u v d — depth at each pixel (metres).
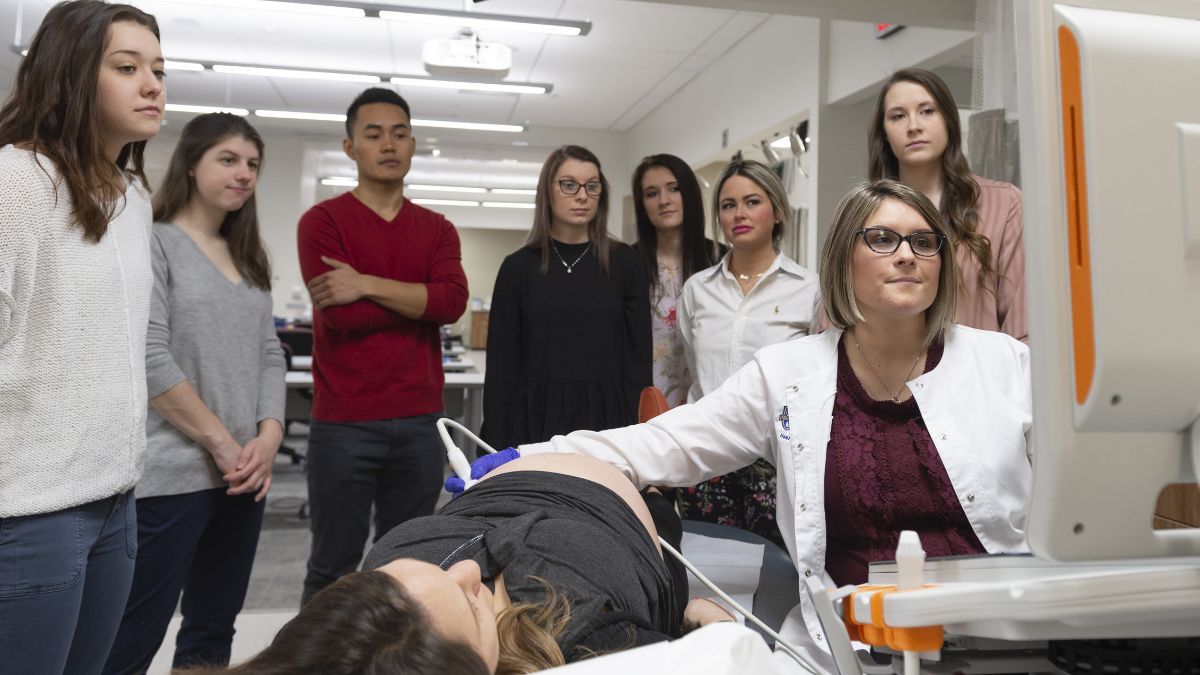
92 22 1.24
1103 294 0.53
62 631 1.23
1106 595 0.57
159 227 1.87
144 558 1.81
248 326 1.99
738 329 2.20
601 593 0.88
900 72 1.94
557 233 2.32
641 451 1.35
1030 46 0.56
